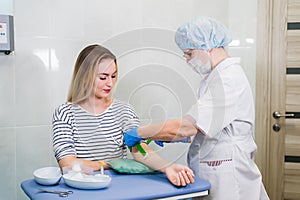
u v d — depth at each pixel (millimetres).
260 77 2508
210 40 1579
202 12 2422
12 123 1905
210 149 1619
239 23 2500
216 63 1609
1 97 1871
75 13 2018
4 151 1898
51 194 1214
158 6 2266
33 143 1963
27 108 1935
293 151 2521
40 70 1949
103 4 2094
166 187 1293
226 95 1532
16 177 1936
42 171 1417
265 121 2523
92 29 2072
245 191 1638
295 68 2498
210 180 1617
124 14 2162
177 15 2336
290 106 2510
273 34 2494
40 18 1929
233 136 1605
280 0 2473
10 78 1884
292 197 2535
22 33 1892
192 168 1685
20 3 1875
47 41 1955
